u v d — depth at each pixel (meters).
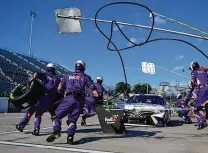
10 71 33.62
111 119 8.06
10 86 29.56
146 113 11.16
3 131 8.23
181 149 5.93
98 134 8.02
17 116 15.01
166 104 12.26
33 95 7.52
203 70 8.92
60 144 6.23
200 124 9.06
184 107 13.02
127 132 8.12
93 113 10.59
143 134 8.23
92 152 5.45
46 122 11.56
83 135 7.78
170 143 6.67
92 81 6.61
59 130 6.36
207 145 6.48
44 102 7.58
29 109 7.86
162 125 11.02
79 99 6.38
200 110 9.06
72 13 8.00
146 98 12.41
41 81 7.61
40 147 5.84
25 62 40.38
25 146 5.92
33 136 7.37
